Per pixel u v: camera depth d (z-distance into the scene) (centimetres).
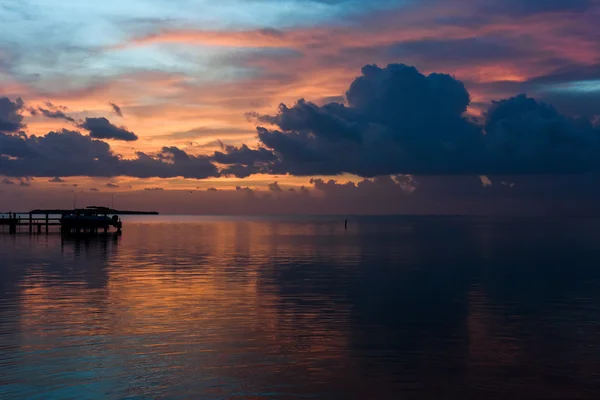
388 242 6706
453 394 1262
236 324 1906
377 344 1656
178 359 1499
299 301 2348
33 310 2128
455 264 3931
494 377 1372
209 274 3294
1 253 4834
